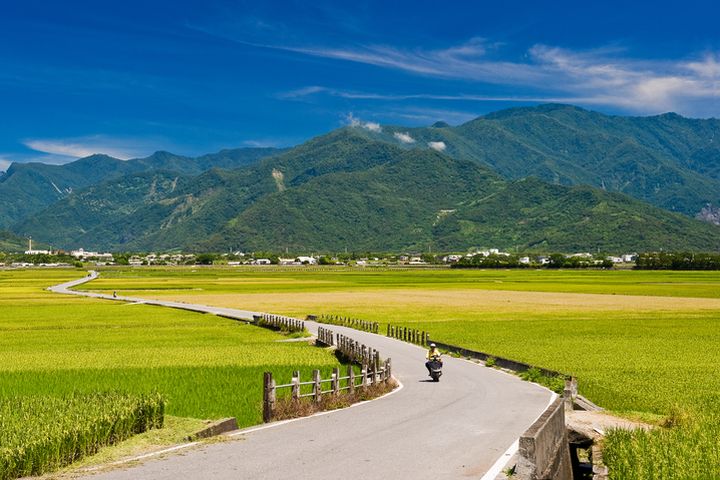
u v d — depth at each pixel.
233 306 102.06
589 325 72.62
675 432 19.44
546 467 12.91
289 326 66.75
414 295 126.31
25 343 57.53
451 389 31.16
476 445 18.00
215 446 17.84
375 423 21.55
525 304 104.00
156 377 35.88
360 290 142.88
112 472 15.02
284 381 34.28
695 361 44.81
